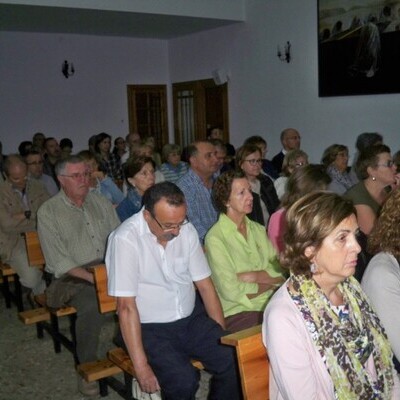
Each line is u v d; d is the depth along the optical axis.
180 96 9.59
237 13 7.78
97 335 2.71
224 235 2.51
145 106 9.70
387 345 1.46
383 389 1.41
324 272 1.37
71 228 2.96
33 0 6.36
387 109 6.06
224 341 1.63
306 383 1.30
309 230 1.32
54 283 2.84
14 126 8.53
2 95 8.38
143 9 7.02
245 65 7.99
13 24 7.72
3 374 2.95
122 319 2.08
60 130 8.91
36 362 3.09
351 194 2.98
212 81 8.71
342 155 4.77
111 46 9.19
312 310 1.34
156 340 2.16
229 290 2.41
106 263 2.16
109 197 4.54
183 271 2.24
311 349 1.32
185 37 9.20
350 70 6.33
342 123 6.63
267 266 2.60
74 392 2.73
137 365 2.03
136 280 2.11
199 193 3.43
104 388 2.67
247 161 4.03
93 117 9.18
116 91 9.34
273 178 5.33
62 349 3.25
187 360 2.14
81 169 2.95
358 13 6.12
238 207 2.49
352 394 1.33
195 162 3.44
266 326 1.37
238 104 8.25
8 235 3.77
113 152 8.22
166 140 9.95
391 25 5.78
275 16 7.30
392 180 2.91
